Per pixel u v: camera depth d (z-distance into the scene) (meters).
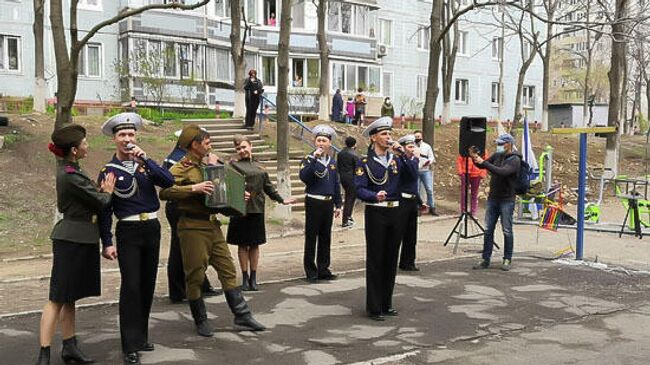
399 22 38.03
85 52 27.38
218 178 6.37
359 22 35.84
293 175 17.91
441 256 11.45
